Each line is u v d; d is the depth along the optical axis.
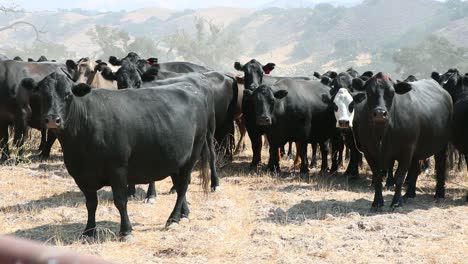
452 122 11.82
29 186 11.81
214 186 11.92
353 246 7.84
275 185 12.71
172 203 10.59
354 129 11.70
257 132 14.80
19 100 14.39
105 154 7.63
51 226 8.80
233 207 10.35
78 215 9.52
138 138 7.88
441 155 11.62
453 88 14.27
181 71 16.41
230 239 8.23
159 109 8.16
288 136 14.34
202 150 9.80
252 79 15.39
